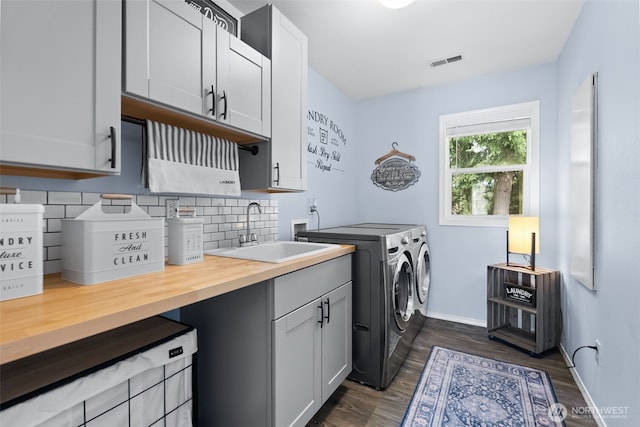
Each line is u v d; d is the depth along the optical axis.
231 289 1.06
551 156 2.57
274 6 1.81
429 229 3.10
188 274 1.14
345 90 3.17
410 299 2.31
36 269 0.87
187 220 1.34
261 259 1.41
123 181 1.37
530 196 2.69
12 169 1.00
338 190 3.12
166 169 1.33
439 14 1.94
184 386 1.14
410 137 3.19
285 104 1.81
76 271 1.00
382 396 1.76
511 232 2.54
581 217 1.78
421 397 1.75
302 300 1.42
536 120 2.63
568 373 1.99
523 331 2.56
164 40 1.16
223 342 1.38
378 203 3.38
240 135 1.62
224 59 1.41
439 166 3.04
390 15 1.96
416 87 3.12
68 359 0.90
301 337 1.42
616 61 1.37
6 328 0.64
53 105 0.86
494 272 2.57
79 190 1.23
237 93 1.48
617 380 1.34
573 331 2.04
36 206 0.86
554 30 2.11
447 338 2.55
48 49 0.85
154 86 1.12
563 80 2.32
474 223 2.90
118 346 1.00
